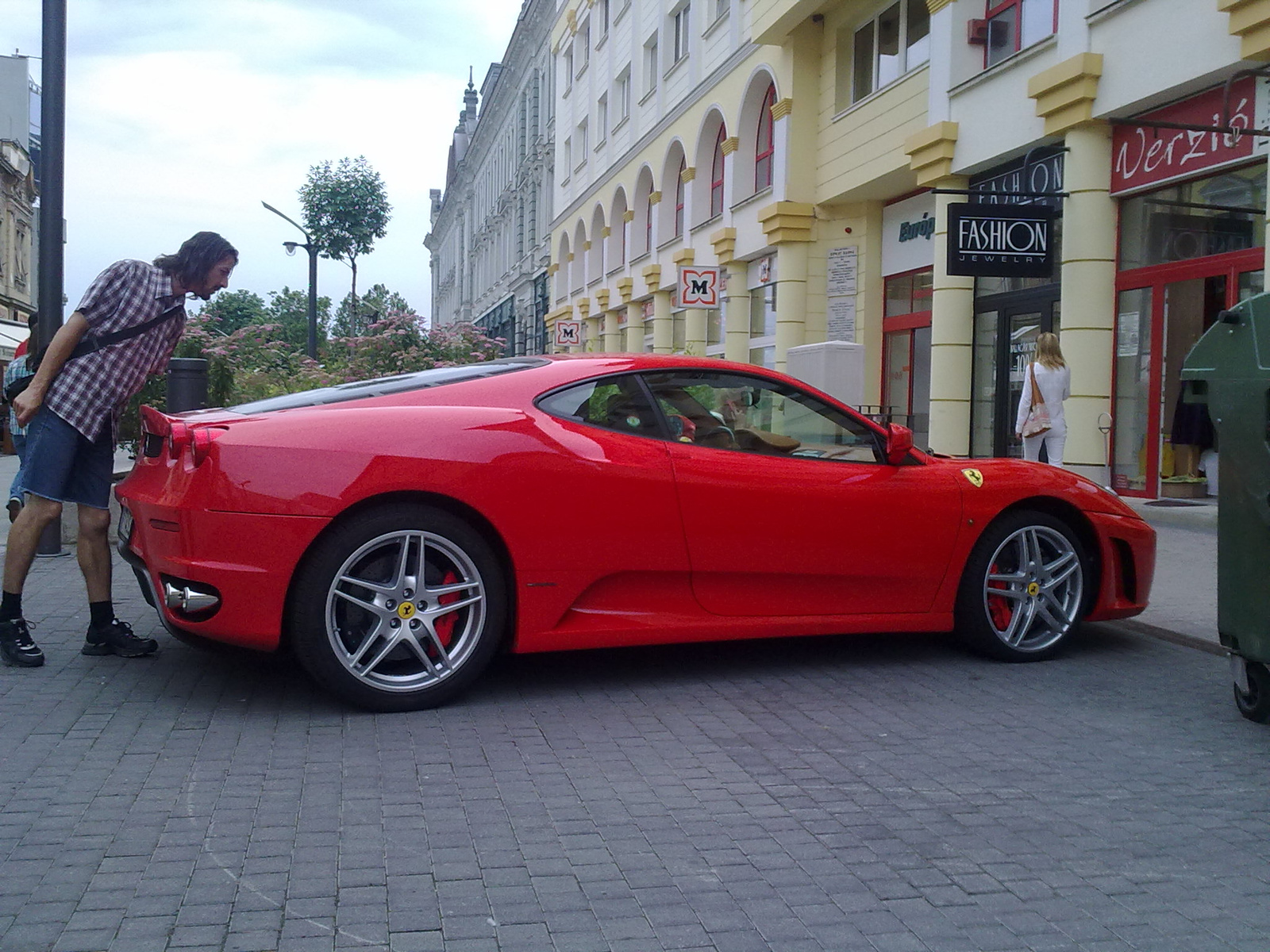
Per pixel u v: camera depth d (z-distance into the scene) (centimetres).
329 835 317
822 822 335
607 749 400
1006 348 1412
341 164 3047
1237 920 275
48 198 783
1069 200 1177
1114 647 577
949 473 530
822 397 520
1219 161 1008
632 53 3019
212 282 512
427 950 254
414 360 1367
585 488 455
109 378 494
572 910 274
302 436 423
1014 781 374
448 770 374
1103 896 288
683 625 477
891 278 1795
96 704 441
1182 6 1012
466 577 443
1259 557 424
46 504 493
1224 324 432
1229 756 402
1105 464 1184
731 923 269
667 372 495
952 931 267
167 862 297
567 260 4031
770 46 1969
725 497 479
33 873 289
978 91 1332
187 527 414
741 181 2188
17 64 5231
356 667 428
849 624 509
